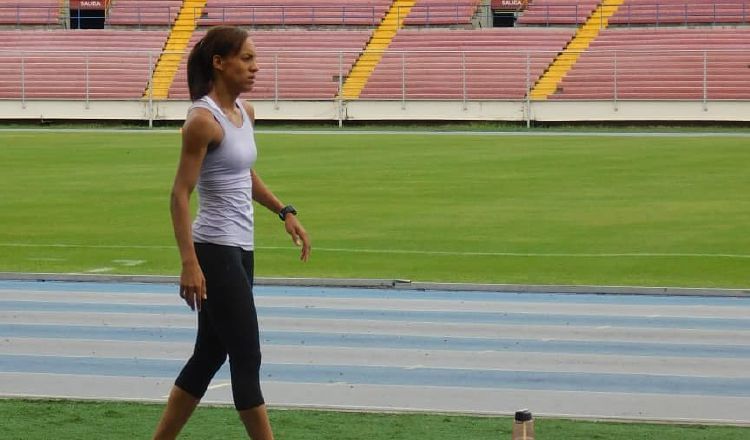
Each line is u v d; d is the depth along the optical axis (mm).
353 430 12094
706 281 23172
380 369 15594
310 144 59406
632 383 14844
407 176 43812
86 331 18297
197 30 85500
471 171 45562
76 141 62031
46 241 28609
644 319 19438
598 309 20406
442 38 81062
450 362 16062
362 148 56781
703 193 38031
